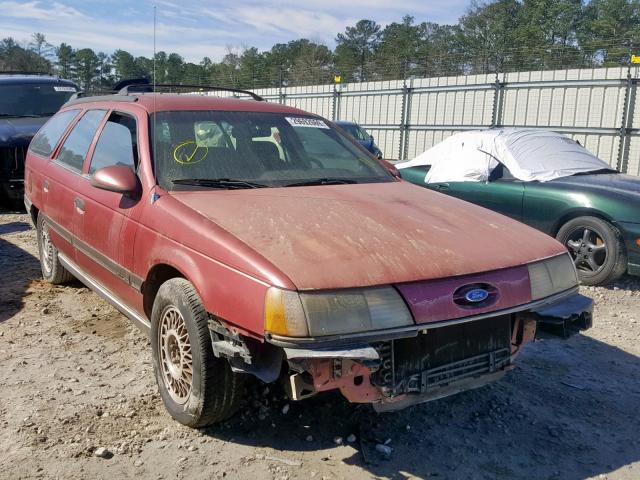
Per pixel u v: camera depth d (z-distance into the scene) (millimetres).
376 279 2664
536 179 6820
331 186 3830
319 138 4426
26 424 3266
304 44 71062
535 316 3084
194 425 3207
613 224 6129
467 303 2795
